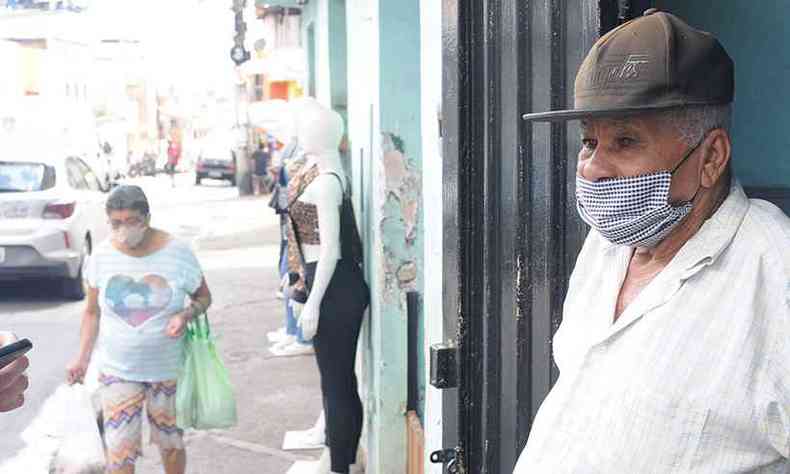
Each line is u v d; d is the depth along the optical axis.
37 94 23.81
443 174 2.21
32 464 4.84
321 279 3.97
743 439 1.10
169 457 3.80
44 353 7.26
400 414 4.06
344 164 6.04
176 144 33.41
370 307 4.37
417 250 3.98
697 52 1.20
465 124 2.09
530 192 1.87
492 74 2.00
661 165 1.24
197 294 3.76
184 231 15.49
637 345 1.20
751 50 1.75
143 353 3.60
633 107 1.20
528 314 1.90
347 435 4.08
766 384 1.09
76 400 3.75
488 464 2.08
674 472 1.13
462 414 2.15
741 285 1.15
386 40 3.89
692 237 1.23
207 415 3.77
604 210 1.29
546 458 1.28
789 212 1.70
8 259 8.71
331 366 4.06
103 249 3.64
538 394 1.88
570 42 1.71
